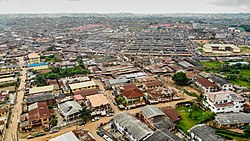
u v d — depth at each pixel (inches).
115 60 7780.5
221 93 4261.8
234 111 4065.0
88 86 5226.4
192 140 3186.5
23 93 5068.9
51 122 3727.9
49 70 6624.0
